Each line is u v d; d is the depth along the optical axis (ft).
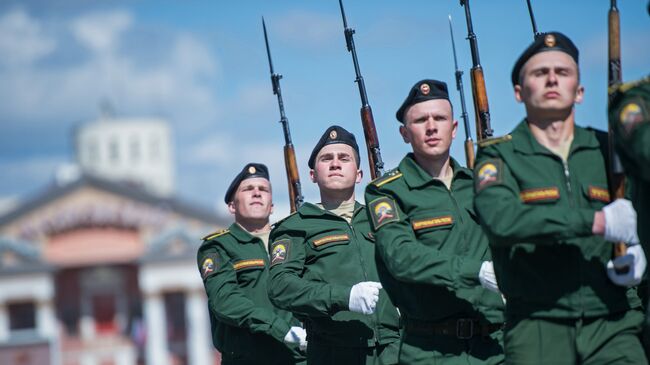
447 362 28.45
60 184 266.98
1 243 261.24
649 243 22.98
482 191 23.97
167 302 267.18
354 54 37.99
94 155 415.64
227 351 39.52
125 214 262.47
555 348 23.82
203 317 262.67
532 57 24.18
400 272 27.53
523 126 24.56
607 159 24.30
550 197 23.79
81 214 261.24
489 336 28.50
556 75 23.99
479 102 33.47
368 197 28.96
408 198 28.60
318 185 35.86
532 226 23.07
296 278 33.76
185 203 264.52
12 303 264.93
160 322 261.85
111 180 263.70
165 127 415.85
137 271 266.57
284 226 35.17
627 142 22.61
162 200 264.11
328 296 32.27
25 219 262.88
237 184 40.55
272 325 37.45
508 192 23.79
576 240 23.58
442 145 29.01
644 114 22.58
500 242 23.56
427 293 28.43
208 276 39.29
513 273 23.99
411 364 28.81
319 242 34.63
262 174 40.81
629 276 23.48
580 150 24.23
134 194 263.90
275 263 34.50
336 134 35.63
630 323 24.00
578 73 24.39
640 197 23.04
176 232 262.67
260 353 38.81
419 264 27.20
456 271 26.89
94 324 265.54
